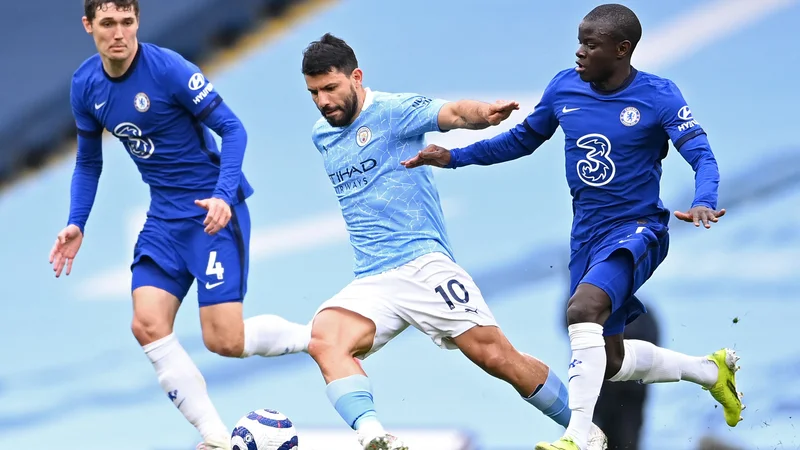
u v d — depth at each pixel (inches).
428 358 1267.2
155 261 872.9
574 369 743.7
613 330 808.3
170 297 875.4
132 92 848.9
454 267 819.4
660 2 1242.6
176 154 869.2
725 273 1203.9
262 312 1317.7
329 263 1311.5
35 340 1366.9
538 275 1256.2
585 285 746.2
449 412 1254.3
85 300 1364.4
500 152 811.4
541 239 1261.1
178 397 866.8
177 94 850.1
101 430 1346.0
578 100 773.3
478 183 1277.1
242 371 1295.5
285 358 1290.6
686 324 1205.7
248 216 913.5
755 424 1162.6
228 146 848.9
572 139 773.9
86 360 1355.8
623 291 749.3
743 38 1226.0
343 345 788.6
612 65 753.0
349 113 810.8
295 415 1280.8
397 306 810.8
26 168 1378.0
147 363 1350.9
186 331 1327.5
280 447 796.6
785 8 1214.9
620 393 905.5
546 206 1263.5
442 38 1291.8
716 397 888.3
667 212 780.6
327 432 1256.2
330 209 1315.2
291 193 1321.4
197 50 1338.6
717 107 1229.1
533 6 1270.9
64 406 1350.9
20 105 1375.5
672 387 1143.6
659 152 770.8
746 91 1222.9
